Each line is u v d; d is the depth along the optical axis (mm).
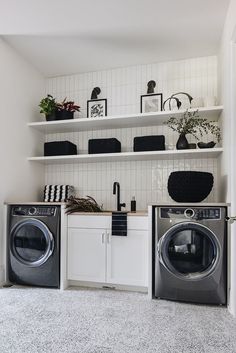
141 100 3439
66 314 2172
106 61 3439
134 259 2684
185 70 3391
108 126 3512
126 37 2916
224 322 2049
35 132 3621
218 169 3133
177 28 2758
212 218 2383
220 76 2988
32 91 3555
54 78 3857
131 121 3287
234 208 2246
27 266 2859
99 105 3629
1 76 2973
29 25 2703
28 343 1733
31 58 3363
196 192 2672
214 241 2361
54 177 3795
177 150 2953
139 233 2676
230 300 2266
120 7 2443
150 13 2525
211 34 2857
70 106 3527
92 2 2375
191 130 3061
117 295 2611
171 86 3422
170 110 3035
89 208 2994
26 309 2268
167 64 3455
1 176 2957
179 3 2387
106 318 2102
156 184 3416
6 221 2975
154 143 3100
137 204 3455
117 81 3629
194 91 3338
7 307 2311
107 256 2770
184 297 2414
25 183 3373
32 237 2920
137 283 2658
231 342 1764
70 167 3746
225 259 2340
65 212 2869
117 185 3268
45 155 3508
